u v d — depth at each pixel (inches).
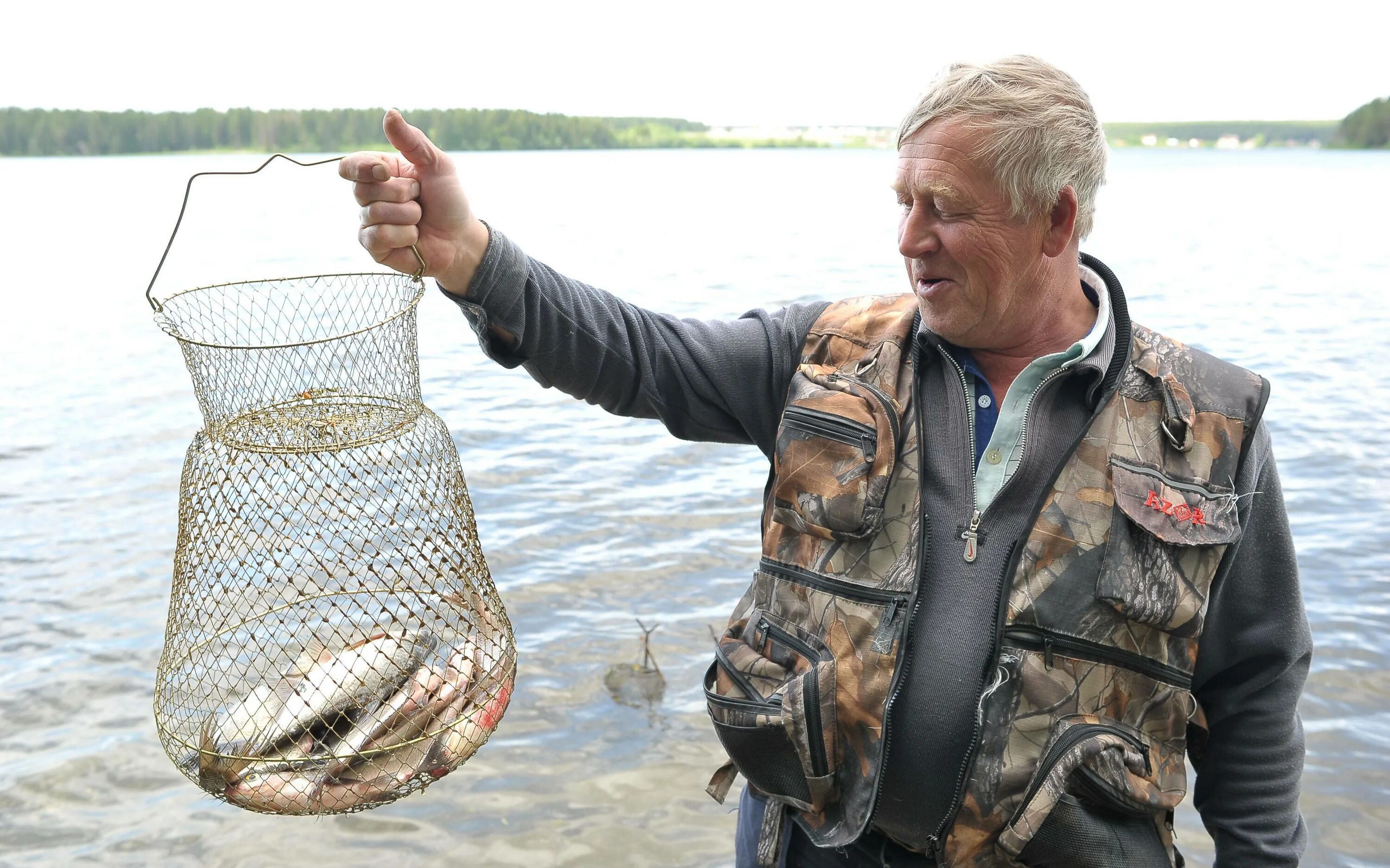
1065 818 72.1
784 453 81.4
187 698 84.2
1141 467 74.2
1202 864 180.4
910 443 78.6
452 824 200.1
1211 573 74.0
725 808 204.4
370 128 3447.3
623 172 4109.3
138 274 1082.1
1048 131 71.8
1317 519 334.3
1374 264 1107.3
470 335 701.3
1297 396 509.4
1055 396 77.2
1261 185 2952.8
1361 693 230.2
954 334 77.3
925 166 74.1
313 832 198.7
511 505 362.9
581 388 86.5
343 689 76.7
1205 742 86.3
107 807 206.7
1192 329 728.3
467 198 77.6
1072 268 79.0
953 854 75.5
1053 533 73.8
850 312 87.0
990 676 73.9
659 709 235.1
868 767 76.1
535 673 249.3
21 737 229.0
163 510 367.9
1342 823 190.1
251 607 85.3
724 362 88.9
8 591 299.4
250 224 1843.0
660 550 322.3
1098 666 73.4
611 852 192.5
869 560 77.5
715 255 1245.7
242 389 80.3
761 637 81.7
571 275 1066.1
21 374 588.1
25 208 2206.0
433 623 90.9
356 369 81.8
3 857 192.4
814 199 2456.9
